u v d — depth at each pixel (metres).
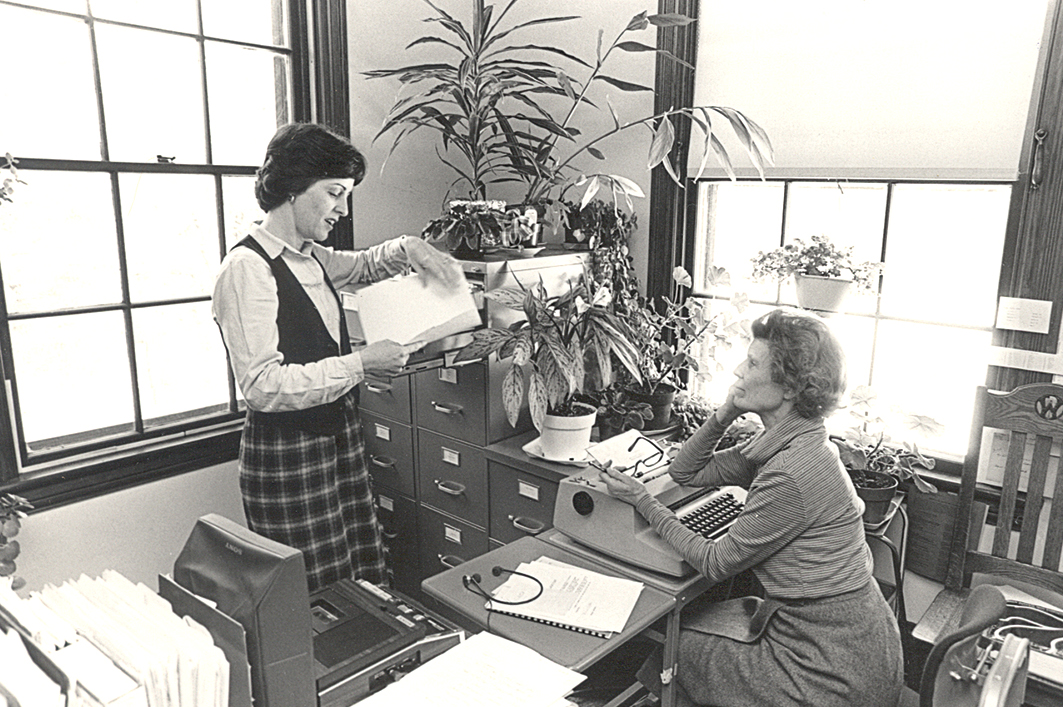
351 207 2.96
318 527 2.10
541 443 2.46
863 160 2.36
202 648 0.86
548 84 3.07
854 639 1.67
